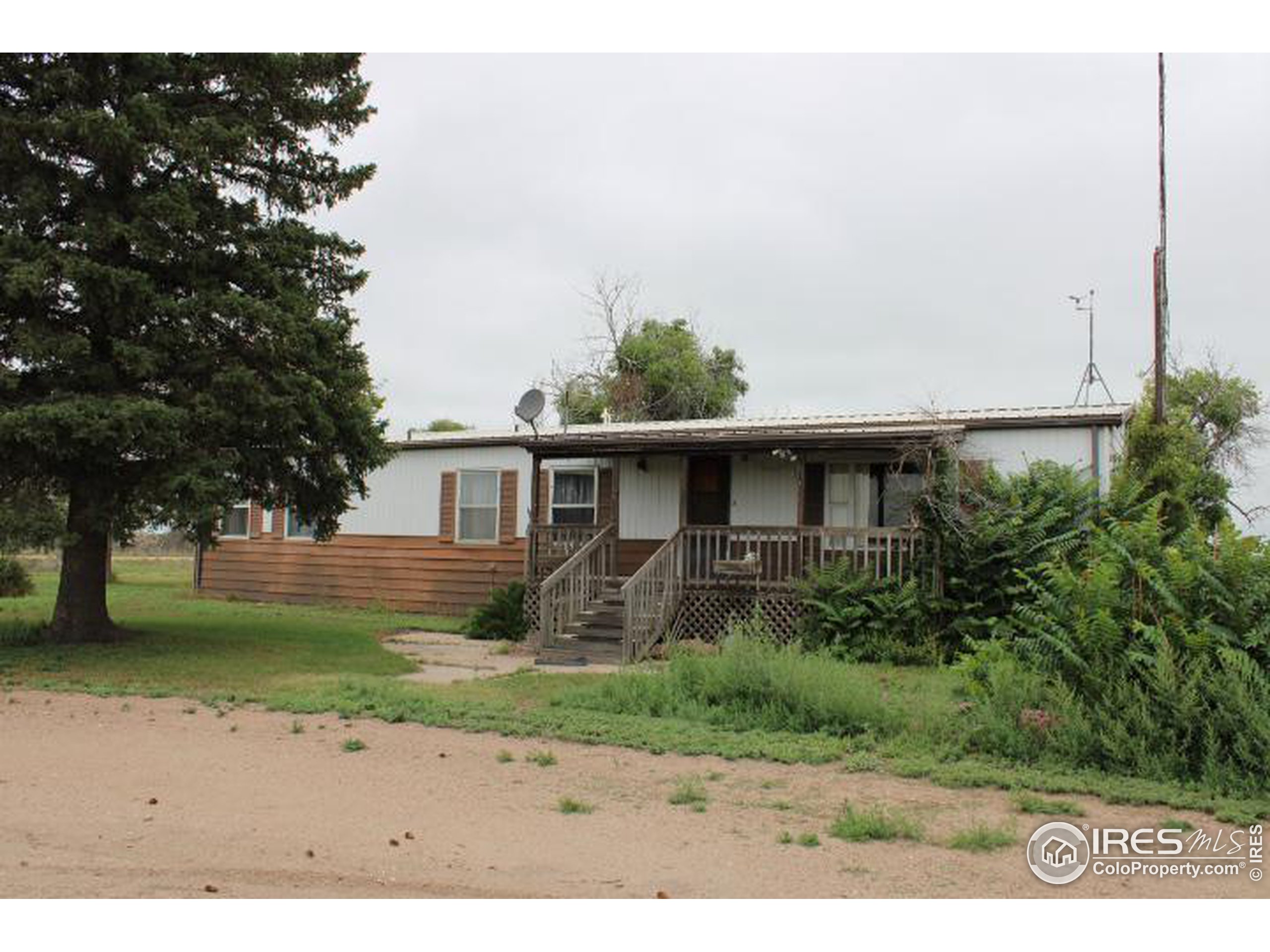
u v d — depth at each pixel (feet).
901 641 48.01
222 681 41.32
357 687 38.93
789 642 50.72
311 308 48.96
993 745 28.30
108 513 46.50
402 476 77.05
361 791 24.79
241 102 49.62
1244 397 102.22
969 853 19.97
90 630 50.72
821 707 31.73
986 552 48.57
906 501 52.08
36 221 44.55
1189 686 25.76
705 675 35.78
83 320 45.93
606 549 60.34
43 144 43.78
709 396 141.18
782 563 55.88
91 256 45.09
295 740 30.63
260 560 84.23
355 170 52.39
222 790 24.68
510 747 29.94
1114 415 52.03
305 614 71.67
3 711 34.55
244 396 46.24
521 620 60.70
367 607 77.71
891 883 18.19
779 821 22.30
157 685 39.96
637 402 137.39
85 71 45.09
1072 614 29.60
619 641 52.44
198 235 46.80
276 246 48.83
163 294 46.68
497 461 72.43
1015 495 49.93
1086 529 47.67
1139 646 27.89
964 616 48.11
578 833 21.39
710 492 61.46
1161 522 50.47
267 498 52.60
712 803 23.82
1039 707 28.78
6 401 43.75
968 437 54.95
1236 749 24.48
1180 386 101.81
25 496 46.29
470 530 73.41
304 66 49.83
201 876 18.39
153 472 45.39
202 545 50.39
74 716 33.81
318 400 49.60
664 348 140.97
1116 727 26.14
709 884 18.16
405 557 76.33
